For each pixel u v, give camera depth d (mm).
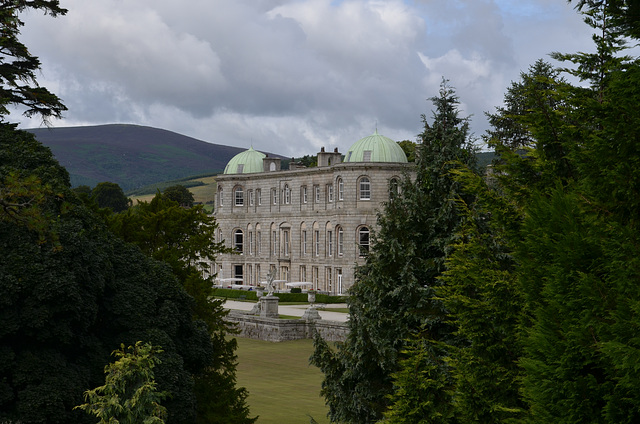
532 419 14336
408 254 27281
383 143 100562
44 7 33969
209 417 31156
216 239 122250
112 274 28047
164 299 29844
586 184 13586
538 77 16594
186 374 27828
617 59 14898
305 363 57906
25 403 23422
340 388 29375
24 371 23891
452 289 19594
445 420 18969
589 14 15359
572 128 15531
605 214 13203
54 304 24531
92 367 26047
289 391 48094
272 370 55406
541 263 14242
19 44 33688
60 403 23766
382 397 27578
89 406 22031
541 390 13094
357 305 29141
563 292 12930
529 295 14586
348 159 101312
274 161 119500
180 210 41438
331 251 103188
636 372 11320
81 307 25188
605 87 14898
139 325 27875
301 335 68875
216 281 120875
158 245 40719
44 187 22734
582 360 12648
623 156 12844
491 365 16875
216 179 122062
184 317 30391
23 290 24203
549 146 16703
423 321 25859
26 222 22922
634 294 11828
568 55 15797
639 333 11367
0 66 34094
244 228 119500
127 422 21766
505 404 16484
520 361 14773
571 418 12359
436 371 21578
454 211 27125
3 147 30656
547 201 15250
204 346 31234
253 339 70812
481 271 17969
